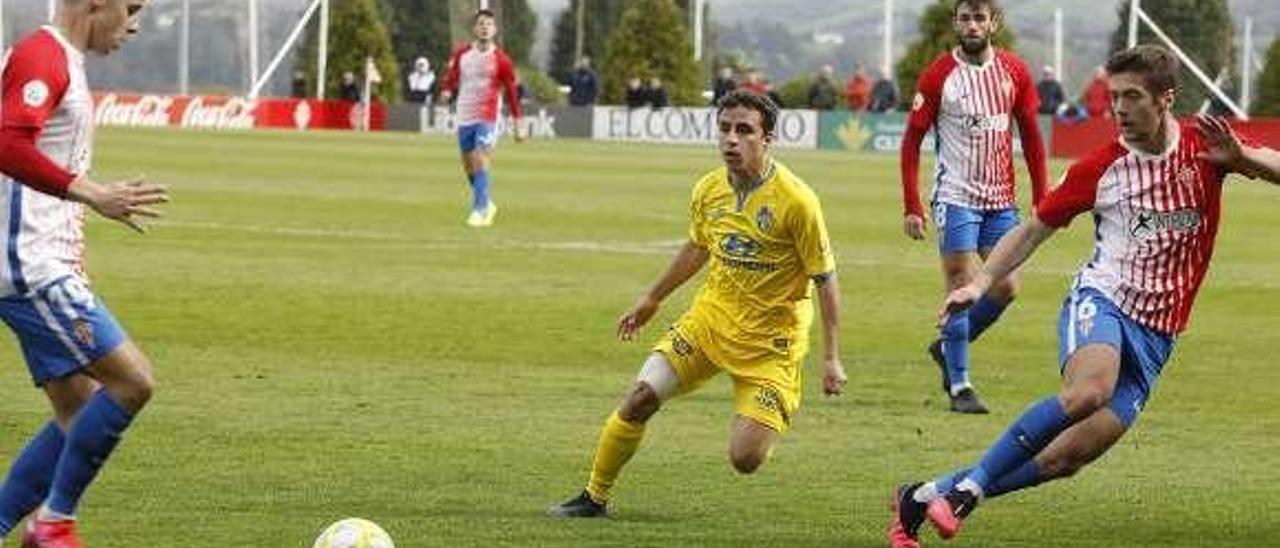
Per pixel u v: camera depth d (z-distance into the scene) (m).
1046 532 20.27
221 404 26.81
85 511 20.08
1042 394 29.88
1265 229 63.75
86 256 45.78
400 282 42.44
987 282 19.22
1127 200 18.80
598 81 158.62
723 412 27.12
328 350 32.34
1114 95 18.56
